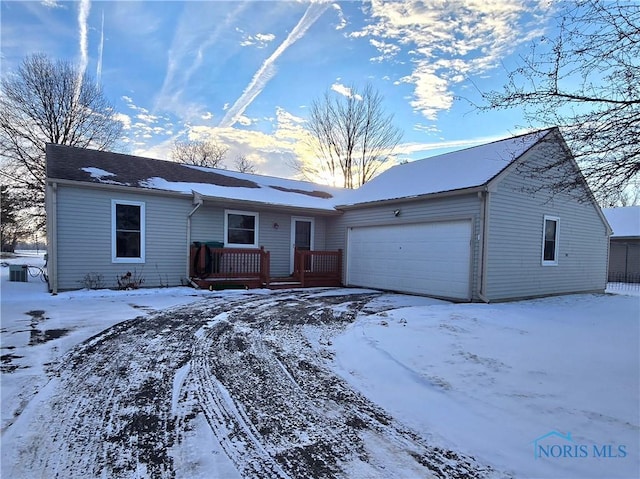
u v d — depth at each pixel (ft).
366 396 11.64
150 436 8.92
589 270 42.37
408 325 20.42
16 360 14.29
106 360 14.52
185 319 22.26
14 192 69.46
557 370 13.47
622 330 20.18
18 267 40.91
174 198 36.99
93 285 32.81
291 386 12.38
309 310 26.30
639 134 12.25
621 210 72.69
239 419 9.95
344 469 7.71
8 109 69.26
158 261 36.17
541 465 7.80
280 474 7.49
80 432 9.02
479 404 10.82
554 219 37.01
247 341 17.72
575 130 13.69
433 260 34.68
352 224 44.39
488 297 30.53
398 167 50.39
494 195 30.83
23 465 7.59
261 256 40.11
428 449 8.55
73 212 31.89
